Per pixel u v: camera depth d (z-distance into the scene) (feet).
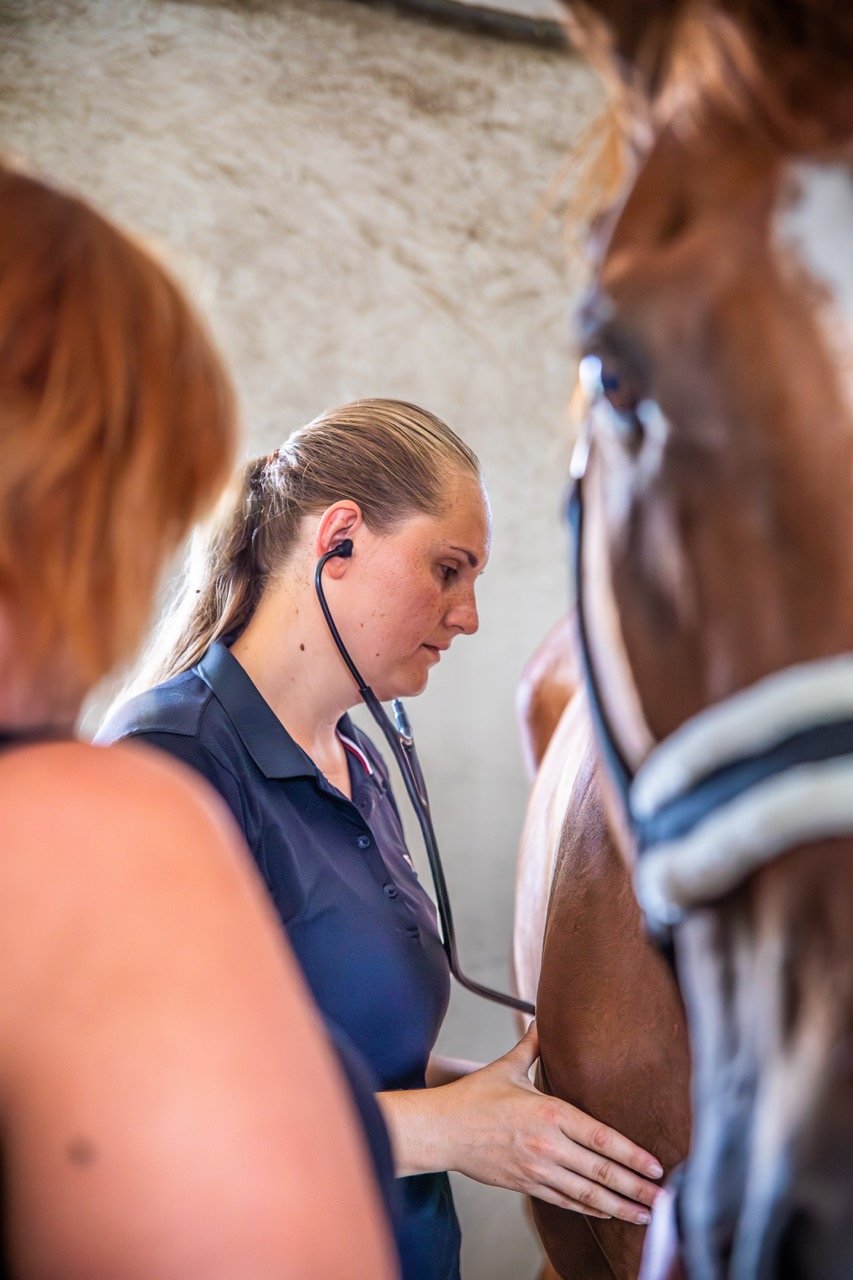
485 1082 2.97
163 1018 1.10
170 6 8.11
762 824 1.27
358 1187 1.16
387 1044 3.13
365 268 8.50
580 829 3.10
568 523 1.87
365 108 8.63
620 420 1.55
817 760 1.27
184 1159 1.05
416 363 8.57
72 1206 1.05
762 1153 1.26
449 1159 2.86
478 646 8.39
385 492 3.19
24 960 1.13
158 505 1.37
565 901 3.04
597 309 1.48
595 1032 2.85
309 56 8.50
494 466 8.70
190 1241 1.04
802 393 1.30
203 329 1.47
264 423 8.14
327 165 8.47
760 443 1.32
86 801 1.22
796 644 1.30
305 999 1.32
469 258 8.78
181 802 1.29
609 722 1.74
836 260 1.34
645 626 1.53
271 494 3.32
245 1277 1.04
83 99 7.87
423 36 8.82
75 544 1.29
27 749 1.28
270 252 8.27
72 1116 1.07
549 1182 2.76
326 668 3.26
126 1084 1.07
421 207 8.70
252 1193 1.06
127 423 1.33
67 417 1.28
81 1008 1.10
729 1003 1.39
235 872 1.29
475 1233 6.75
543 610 8.60
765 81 1.38
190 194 8.09
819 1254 1.21
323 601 3.16
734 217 1.38
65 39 7.84
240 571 3.35
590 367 1.59
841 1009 1.22
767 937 1.29
